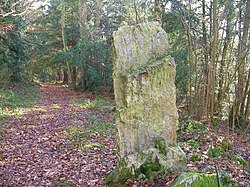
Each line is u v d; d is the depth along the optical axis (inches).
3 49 727.7
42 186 214.2
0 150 301.7
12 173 241.6
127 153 188.2
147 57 189.9
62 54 1028.5
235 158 226.7
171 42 555.2
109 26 1015.0
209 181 149.9
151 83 184.9
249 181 179.5
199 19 511.8
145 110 185.9
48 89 1091.9
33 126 423.2
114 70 186.7
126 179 183.3
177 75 513.3
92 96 885.8
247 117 439.8
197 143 277.3
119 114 184.7
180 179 150.8
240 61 410.6
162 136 191.9
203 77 456.8
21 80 951.0
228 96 446.9
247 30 417.7
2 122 430.0
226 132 375.9
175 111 193.0
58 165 256.4
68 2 1069.1
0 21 622.2
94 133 378.0
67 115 528.7
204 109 440.8
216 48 422.3
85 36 979.9
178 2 486.3
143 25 190.5
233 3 446.3
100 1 999.6
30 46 910.4
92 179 217.8
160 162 184.7
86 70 982.4
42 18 1166.3
